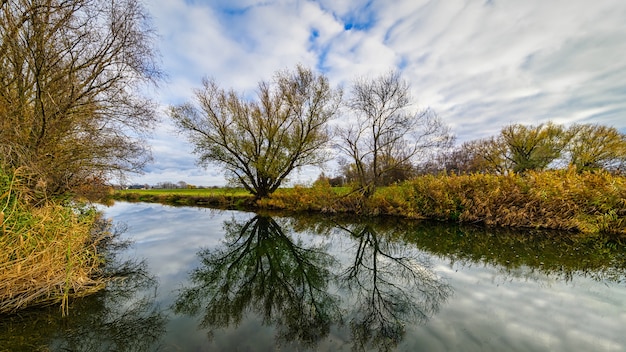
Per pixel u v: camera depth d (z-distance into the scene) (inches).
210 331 160.7
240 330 162.6
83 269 204.5
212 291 228.2
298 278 269.6
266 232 495.5
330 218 640.4
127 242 379.6
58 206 198.1
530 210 453.4
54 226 185.8
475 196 511.2
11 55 251.4
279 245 405.1
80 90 298.5
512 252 324.5
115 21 297.6
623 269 258.5
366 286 243.1
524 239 389.7
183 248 357.4
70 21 271.1
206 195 994.7
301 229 527.2
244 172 840.3
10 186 169.0
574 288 213.3
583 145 1242.0
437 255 326.0
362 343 146.5
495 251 331.3
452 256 317.1
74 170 311.9
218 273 275.4
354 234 478.9
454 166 1300.4
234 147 785.6
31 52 251.1
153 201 1079.6
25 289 166.1
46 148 273.1
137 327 163.9
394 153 751.7
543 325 158.2
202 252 344.2
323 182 732.0
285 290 236.5
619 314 169.9
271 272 288.8
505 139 1397.6
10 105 242.4
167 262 296.2
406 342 145.9
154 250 340.5
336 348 141.6
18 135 230.2
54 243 177.2
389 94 641.0
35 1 248.8
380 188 691.4
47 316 168.4
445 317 171.8
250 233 482.3
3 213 153.3
